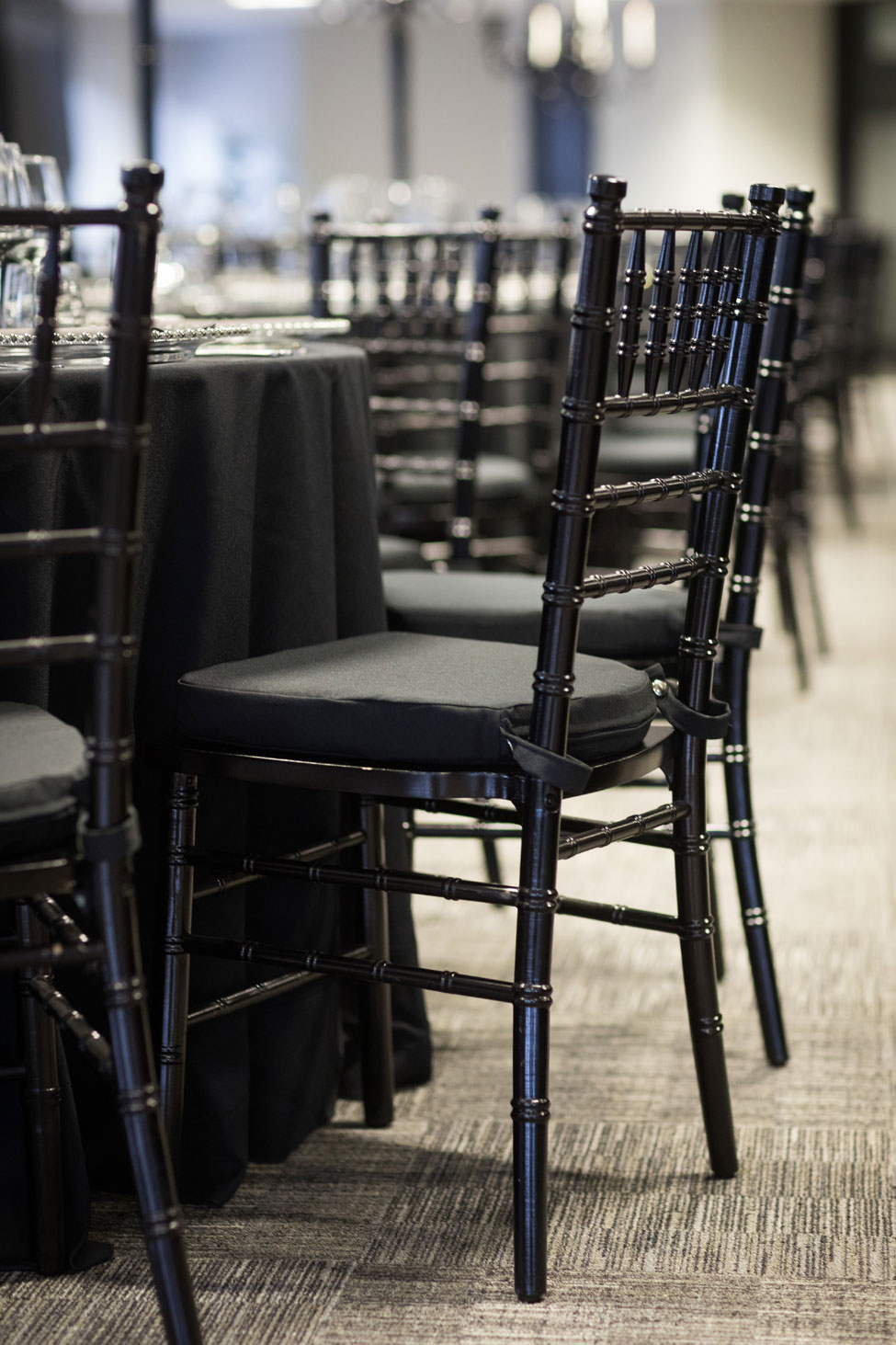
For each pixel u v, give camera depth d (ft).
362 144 42.88
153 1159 3.93
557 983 7.29
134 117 43.86
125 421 3.65
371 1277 4.87
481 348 8.30
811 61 41.09
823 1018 6.86
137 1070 3.91
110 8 41.52
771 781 10.46
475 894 4.69
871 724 11.82
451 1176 5.54
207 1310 4.68
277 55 43.11
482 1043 6.67
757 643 6.34
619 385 4.49
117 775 3.81
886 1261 4.96
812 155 41.60
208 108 43.96
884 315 42.55
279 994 5.26
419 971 4.78
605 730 4.75
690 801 5.31
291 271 16.67
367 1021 5.84
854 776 10.57
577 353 4.31
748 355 4.98
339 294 12.66
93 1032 4.16
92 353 5.24
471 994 4.70
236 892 5.51
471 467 8.45
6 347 5.09
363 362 6.03
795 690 12.80
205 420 5.12
